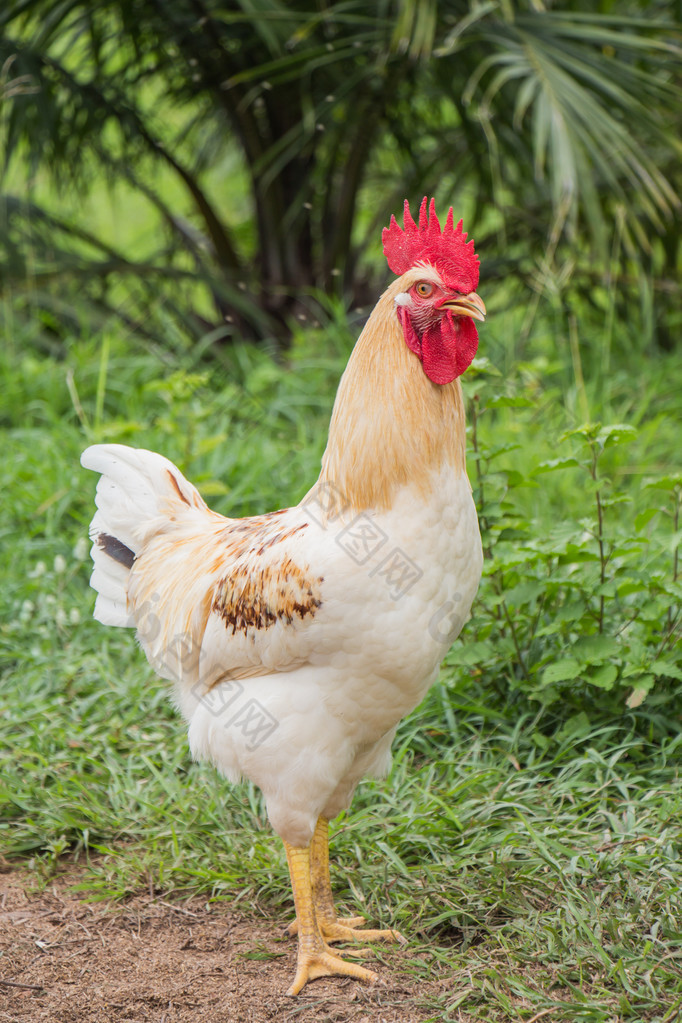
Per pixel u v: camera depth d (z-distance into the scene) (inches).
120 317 312.3
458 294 98.3
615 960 103.1
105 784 143.2
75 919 117.9
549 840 120.3
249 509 213.8
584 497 223.0
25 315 305.4
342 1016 98.9
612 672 142.7
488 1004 99.0
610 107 245.4
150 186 359.3
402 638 99.0
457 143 320.8
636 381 281.7
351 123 284.5
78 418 258.1
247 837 132.3
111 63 325.1
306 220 310.2
